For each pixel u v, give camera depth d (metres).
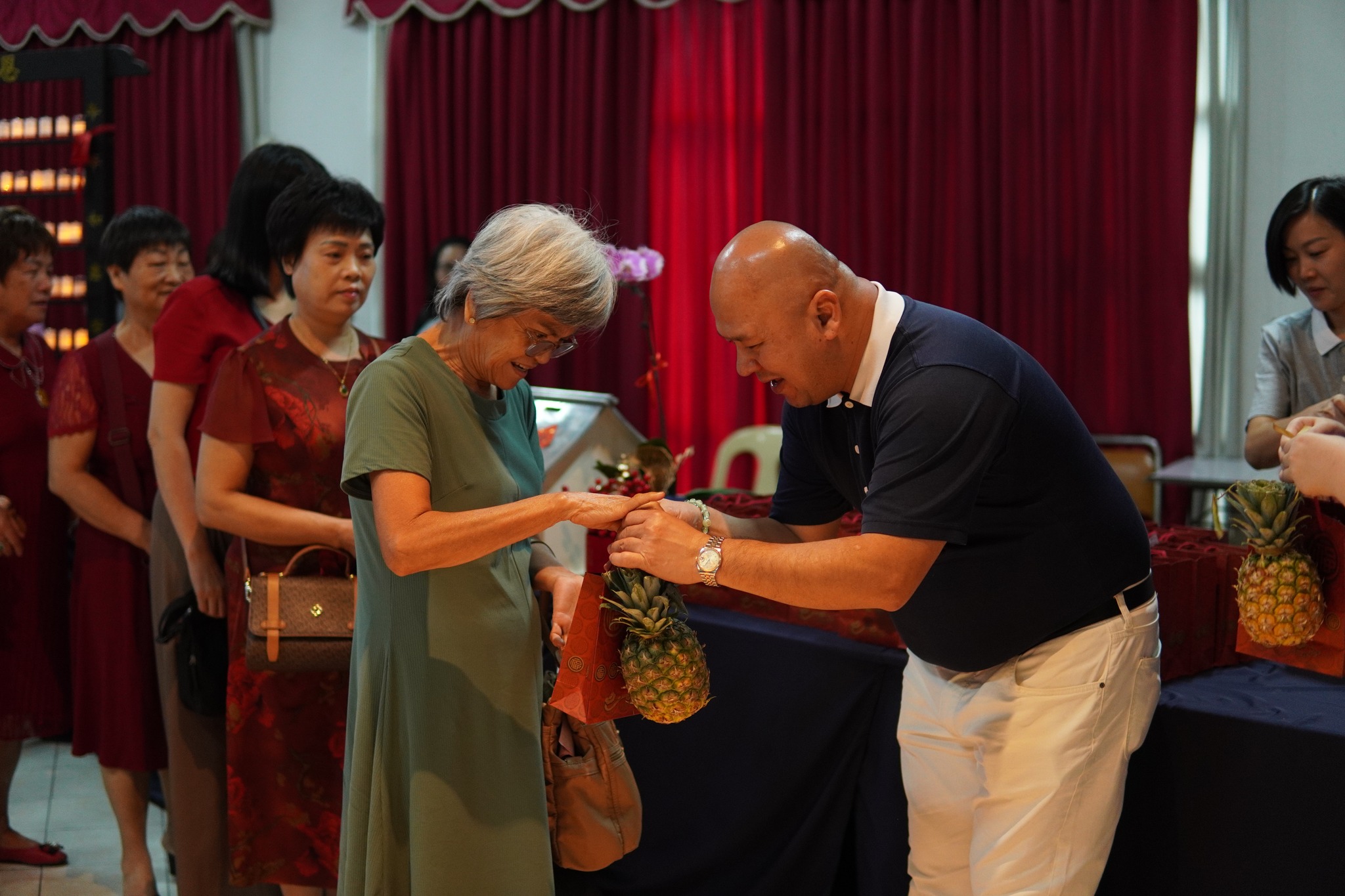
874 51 5.05
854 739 2.27
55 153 4.38
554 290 1.53
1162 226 4.83
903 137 5.10
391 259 5.73
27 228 3.04
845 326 1.61
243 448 2.09
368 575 1.70
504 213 1.61
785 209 5.29
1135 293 4.82
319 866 2.18
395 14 5.58
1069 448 1.63
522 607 1.74
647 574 1.60
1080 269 4.89
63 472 2.72
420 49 5.66
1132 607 1.72
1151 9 4.75
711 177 5.45
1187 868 1.88
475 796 1.66
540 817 1.72
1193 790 1.86
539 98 5.51
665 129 5.48
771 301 1.54
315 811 2.17
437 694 1.64
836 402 1.70
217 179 5.93
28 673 3.08
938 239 5.11
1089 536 1.65
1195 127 4.78
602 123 5.41
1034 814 1.68
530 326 1.56
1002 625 1.70
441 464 1.63
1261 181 4.76
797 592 1.54
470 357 1.65
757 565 1.54
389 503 1.54
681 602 1.64
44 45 6.12
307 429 2.12
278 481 2.13
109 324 4.28
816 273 1.56
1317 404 2.40
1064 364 4.97
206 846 2.37
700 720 2.49
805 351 1.58
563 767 1.84
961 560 1.67
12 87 4.39
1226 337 4.84
